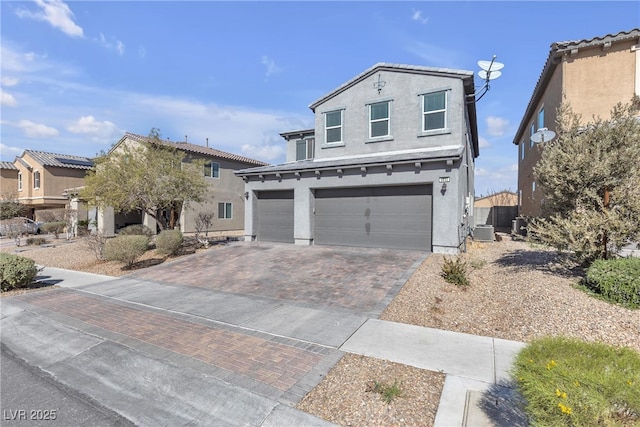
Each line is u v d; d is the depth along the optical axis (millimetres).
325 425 3225
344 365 4379
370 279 8664
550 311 5637
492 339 5117
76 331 5992
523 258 10109
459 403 3436
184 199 16078
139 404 3807
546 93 15062
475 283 7988
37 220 27578
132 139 20297
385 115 14375
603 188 6992
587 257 6992
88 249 14492
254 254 12883
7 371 4703
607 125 7199
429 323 5879
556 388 2273
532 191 18859
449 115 13047
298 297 7660
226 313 6723
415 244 12258
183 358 4754
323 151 15922
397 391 3650
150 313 6844
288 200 15375
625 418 2178
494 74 13070
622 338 4598
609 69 11570
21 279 9078
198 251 14320
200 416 3537
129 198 14648
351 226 13555
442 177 11430
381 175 12539
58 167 30078
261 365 4457
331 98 15742
